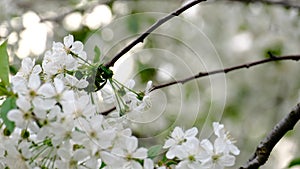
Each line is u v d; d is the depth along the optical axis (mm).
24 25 1274
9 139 540
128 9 1253
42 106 521
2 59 561
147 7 1264
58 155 534
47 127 521
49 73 578
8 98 530
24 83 553
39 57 836
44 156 537
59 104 552
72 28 1274
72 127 524
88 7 1259
